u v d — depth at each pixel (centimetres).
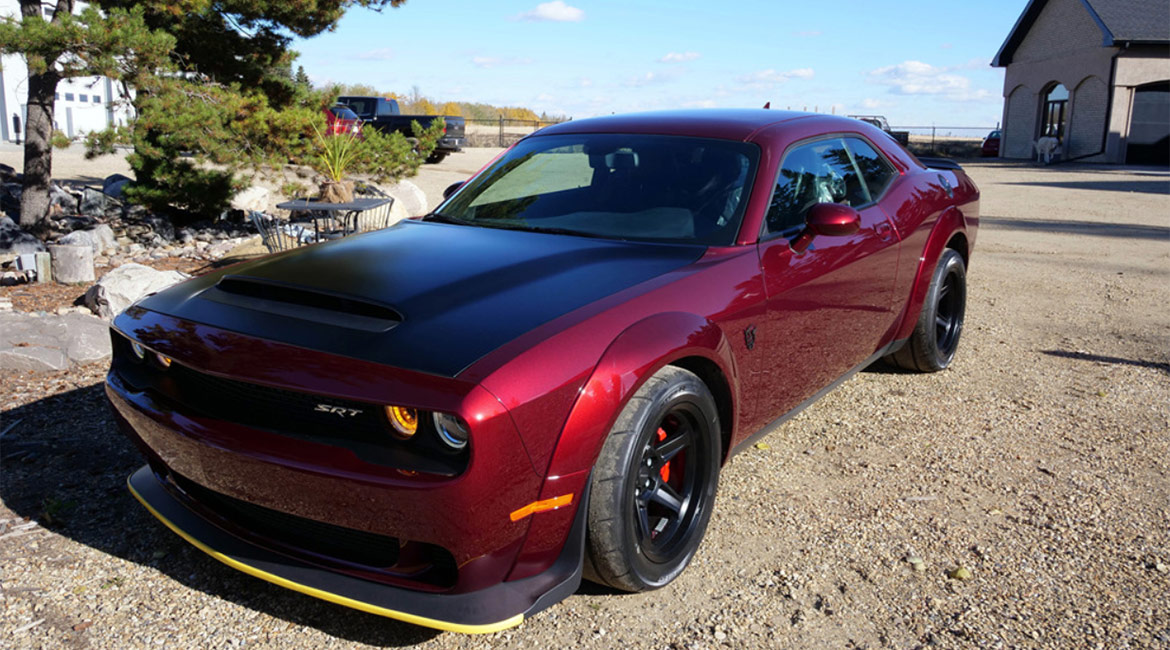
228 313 271
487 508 223
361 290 268
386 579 240
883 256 402
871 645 253
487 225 353
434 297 262
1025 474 372
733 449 312
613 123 400
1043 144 3141
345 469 226
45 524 318
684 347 264
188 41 994
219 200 1016
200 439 248
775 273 321
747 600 275
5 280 709
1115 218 1380
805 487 359
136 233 977
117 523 321
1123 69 2959
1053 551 306
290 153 989
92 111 2267
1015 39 3572
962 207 498
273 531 263
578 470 239
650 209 336
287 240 784
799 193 358
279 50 1041
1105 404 464
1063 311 692
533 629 260
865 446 404
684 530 287
